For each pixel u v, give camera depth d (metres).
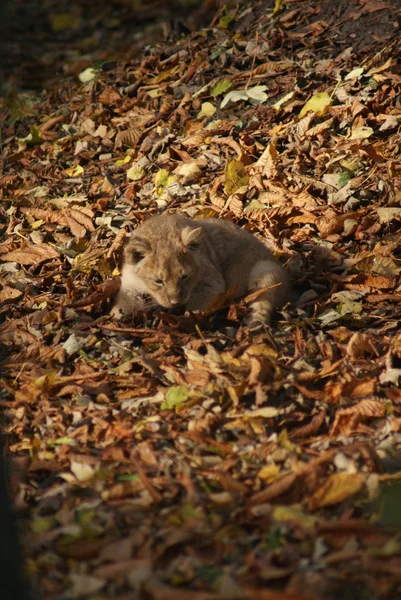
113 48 18.78
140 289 10.35
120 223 13.09
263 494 6.50
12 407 8.49
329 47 16.08
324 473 6.78
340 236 11.53
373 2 16.50
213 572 5.71
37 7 18.09
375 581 5.46
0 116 18.11
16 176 15.75
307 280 10.77
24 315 10.62
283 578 5.62
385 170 12.47
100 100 17.53
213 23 18.77
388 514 6.20
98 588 5.62
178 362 8.88
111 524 6.33
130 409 8.14
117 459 7.32
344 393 7.91
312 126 14.04
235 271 10.53
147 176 14.39
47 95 18.50
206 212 12.48
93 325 9.85
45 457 7.57
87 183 14.84
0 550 5.17
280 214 12.09
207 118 15.50
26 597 5.25
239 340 9.20
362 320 9.51
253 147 13.98
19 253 12.26
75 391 8.55
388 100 14.02
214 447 7.32
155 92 16.92
